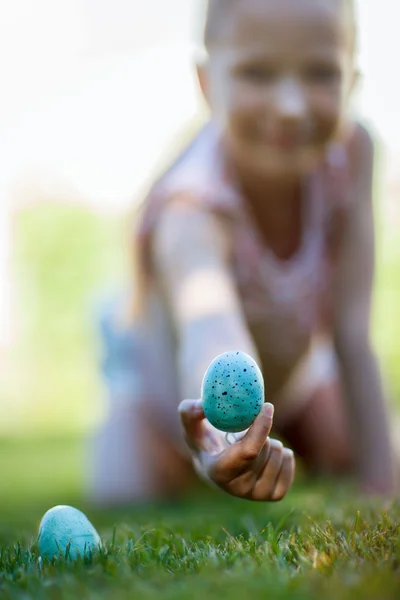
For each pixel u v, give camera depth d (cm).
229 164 412
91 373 1816
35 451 1029
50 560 225
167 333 470
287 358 479
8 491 705
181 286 362
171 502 502
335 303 479
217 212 393
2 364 1939
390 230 1617
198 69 402
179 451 538
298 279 445
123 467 539
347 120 408
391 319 1588
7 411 1546
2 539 326
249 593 166
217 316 335
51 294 2059
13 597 183
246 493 227
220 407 216
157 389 518
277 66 366
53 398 1666
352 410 490
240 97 371
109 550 226
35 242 2103
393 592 164
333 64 370
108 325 554
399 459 484
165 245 385
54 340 2022
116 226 2122
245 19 365
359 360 481
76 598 177
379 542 212
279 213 434
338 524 267
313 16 364
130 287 445
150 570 200
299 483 529
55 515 235
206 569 192
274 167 393
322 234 451
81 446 1062
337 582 170
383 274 1597
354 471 507
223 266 378
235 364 219
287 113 363
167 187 400
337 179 448
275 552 213
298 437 568
